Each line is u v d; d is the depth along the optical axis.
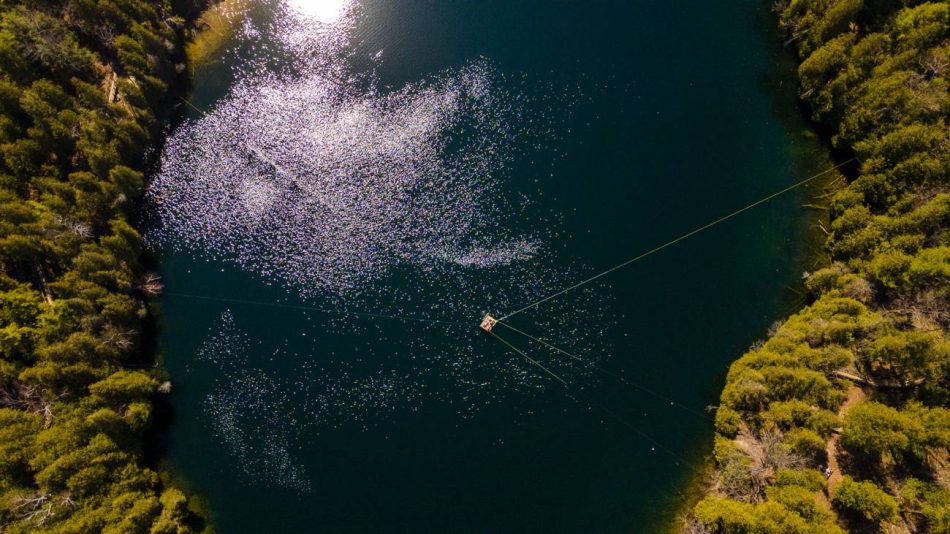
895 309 50.19
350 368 56.03
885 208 52.59
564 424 54.47
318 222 59.03
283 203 59.66
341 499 54.25
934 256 47.53
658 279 57.00
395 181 59.78
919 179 50.28
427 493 54.00
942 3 53.38
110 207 56.56
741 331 55.66
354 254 58.03
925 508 45.41
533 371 55.09
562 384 54.94
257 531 54.06
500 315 56.06
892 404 50.34
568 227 58.41
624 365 55.22
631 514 53.00
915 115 51.31
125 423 51.62
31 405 50.28
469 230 58.25
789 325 52.12
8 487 47.50
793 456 47.19
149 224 59.56
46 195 53.62
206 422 55.78
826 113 58.22
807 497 45.00
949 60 51.56
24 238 51.66
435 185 59.56
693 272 57.25
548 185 59.62
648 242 57.97
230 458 55.19
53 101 56.47
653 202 59.16
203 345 57.12
